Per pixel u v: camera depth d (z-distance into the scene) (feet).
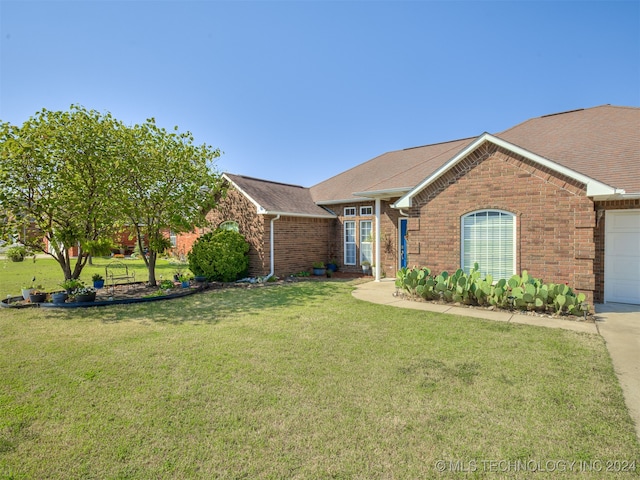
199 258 45.62
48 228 33.96
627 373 15.20
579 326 22.54
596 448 10.02
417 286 31.65
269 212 45.65
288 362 16.75
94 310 29.25
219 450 10.02
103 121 36.37
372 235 53.26
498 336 20.51
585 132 38.17
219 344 19.67
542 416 11.71
